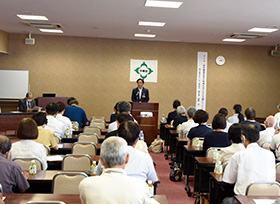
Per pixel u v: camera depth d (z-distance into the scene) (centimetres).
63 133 526
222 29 864
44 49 1098
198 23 795
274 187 259
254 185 258
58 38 1101
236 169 289
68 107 697
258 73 1172
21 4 665
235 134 331
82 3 641
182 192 484
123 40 1123
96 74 1122
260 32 882
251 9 633
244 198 244
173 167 566
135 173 253
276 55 1138
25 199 228
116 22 830
